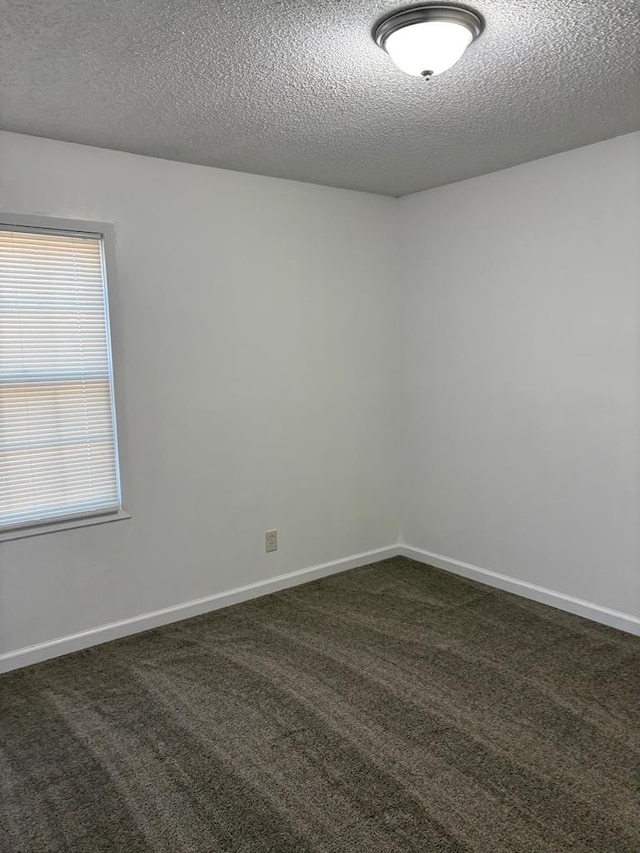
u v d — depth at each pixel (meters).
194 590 3.40
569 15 1.76
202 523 3.39
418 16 1.72
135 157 3.00
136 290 3.06
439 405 3.94
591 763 2.15
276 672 2.80
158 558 3.25
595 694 2.57
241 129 2.67
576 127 2.74
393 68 2.08
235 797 2.02
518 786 2.04
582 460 3.22
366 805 1.97
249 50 1.94
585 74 2.16
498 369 3.57
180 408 3.25
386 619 3.32
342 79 2.16
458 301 3.74
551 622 3.24
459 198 3.65
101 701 2.59
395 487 4.26
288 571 3.77
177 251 3.17
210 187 3.25
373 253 3.96
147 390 3.14
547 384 3.33
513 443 3.54
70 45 1.89
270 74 2.12
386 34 1.80
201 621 3.33
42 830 1.90
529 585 3.54
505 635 3.11
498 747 2.24
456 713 2.46
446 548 4.01
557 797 1.99
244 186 3.37
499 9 1.72
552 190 3.19
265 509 3.63
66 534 2.96
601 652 2.91
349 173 3.42
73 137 2.74
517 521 3.56
